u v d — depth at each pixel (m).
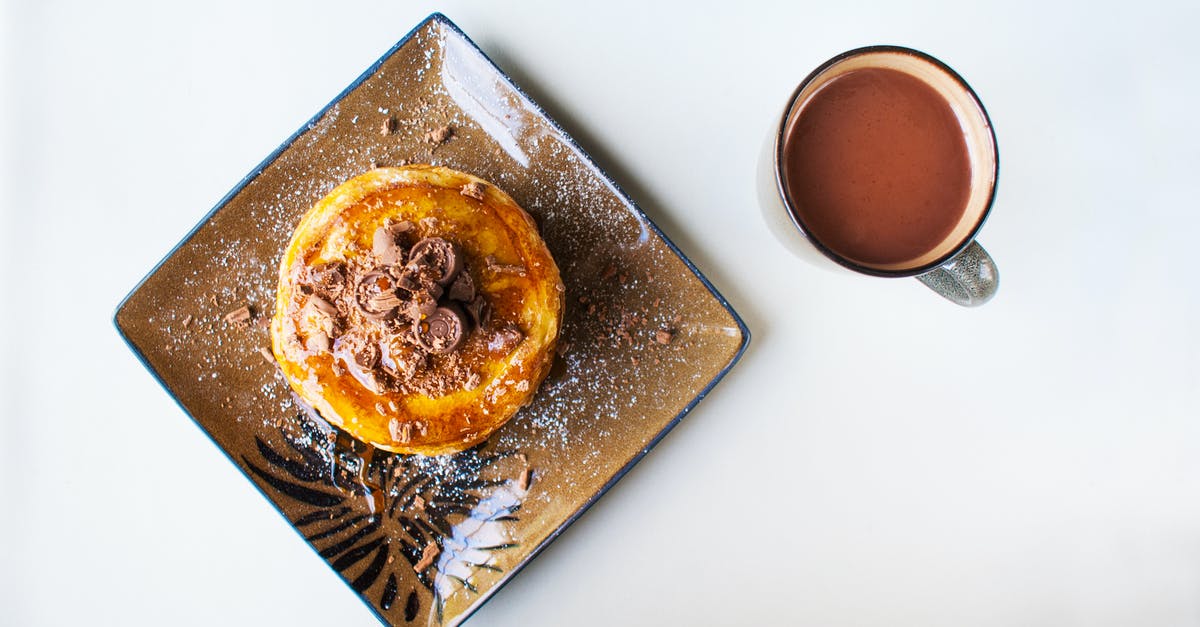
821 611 0.69
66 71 0.70
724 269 0.69
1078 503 0.69
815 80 0.59
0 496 0.70
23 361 0.70
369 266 0.62
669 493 0.69
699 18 0.68
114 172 0.70
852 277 0.68
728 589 0.69
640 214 0.66
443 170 0.65
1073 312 0.69
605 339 0.67
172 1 0.70
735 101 0.68
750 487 0.69
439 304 0.61
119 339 0.70
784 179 0.59
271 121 0.70
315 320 0.63
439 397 0.63
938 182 0.59
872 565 0.69
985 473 0.69
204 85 0.70
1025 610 0.69
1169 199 0.68
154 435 0.70
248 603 0.70
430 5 0.69
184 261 0.67
